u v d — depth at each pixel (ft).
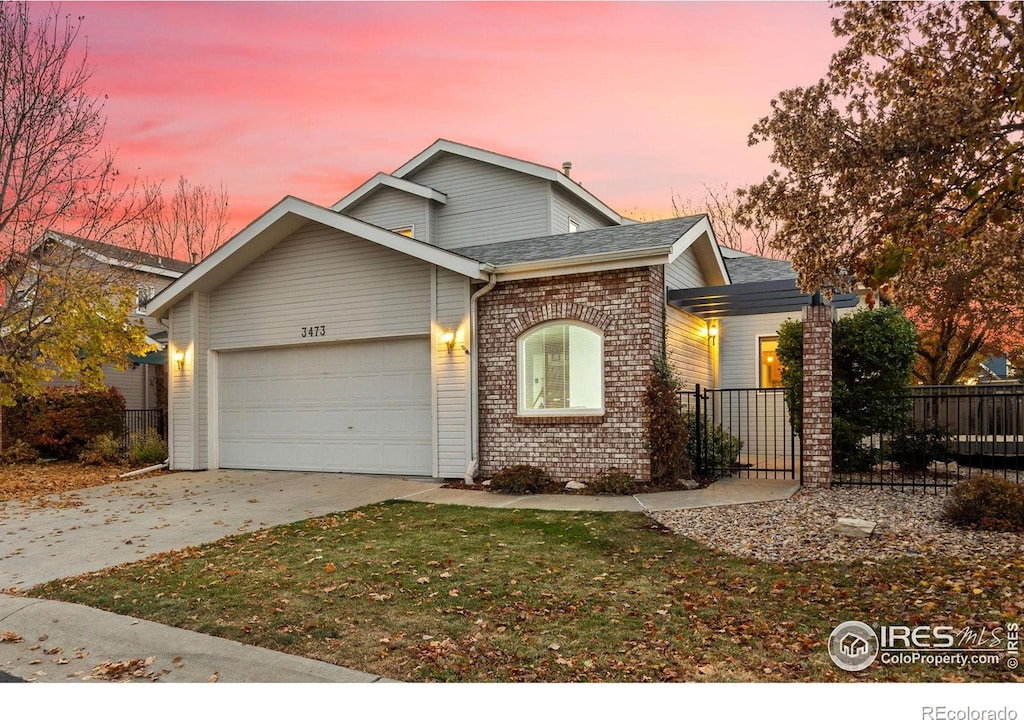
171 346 48.62
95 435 56.85
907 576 18.71
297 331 44.98
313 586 19.65
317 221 41.91
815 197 22.62
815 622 15.80
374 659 14.56
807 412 33.78
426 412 41.24
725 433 42.50
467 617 16.85
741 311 45.52
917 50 21.08
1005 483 24.38
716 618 16.30
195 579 20.74
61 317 48.55
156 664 14.90
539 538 24.91
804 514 26.91
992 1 19.13
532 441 37.86
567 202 58.65
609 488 34.14
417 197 59.00
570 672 13.61
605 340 36.32
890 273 20.31
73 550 25.16
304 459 45.14
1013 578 17.94
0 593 20.24
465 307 39.29
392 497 34.86
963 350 64.34
